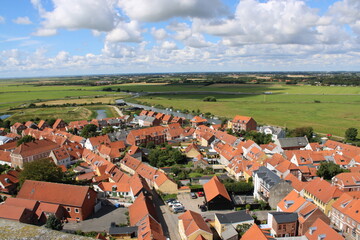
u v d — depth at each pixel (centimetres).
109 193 8938
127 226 6756
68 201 7419
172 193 9056
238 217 6825
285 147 13725
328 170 10219
